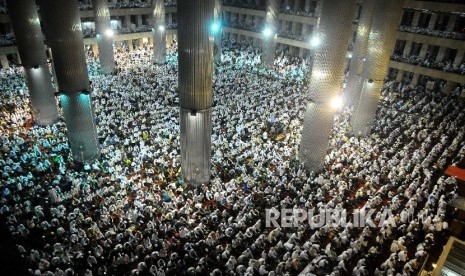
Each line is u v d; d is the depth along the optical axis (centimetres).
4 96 2880
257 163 2106
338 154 2223
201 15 1498
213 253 1498
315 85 1892
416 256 1491
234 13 4978
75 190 1777
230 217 1627
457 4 3142
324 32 1766
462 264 1361
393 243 1516
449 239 1463
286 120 2673
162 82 3400
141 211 1661
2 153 2106
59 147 2189
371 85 2359
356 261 1502
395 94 3197
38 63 2323
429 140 2386
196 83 1652
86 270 1323
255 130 2508
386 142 2406
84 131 2008
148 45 4622
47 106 2477
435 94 3241
